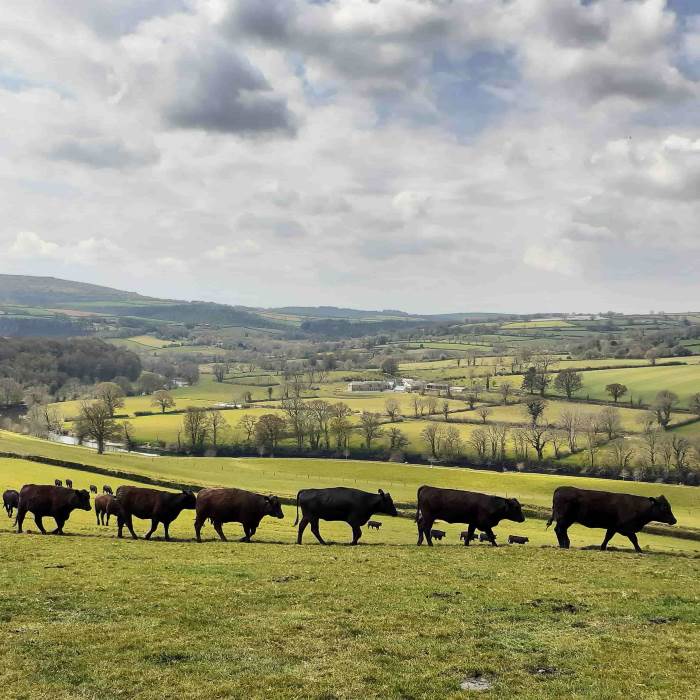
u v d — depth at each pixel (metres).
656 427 154.12
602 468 141.62
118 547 29.55
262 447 163.75
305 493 33.12
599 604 19.61
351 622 17.41
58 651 15.03
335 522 58.81
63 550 28.09
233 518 33.53
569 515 32.34
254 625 17.05
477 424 174.50
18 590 20.28
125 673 13.84
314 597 19.98
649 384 198.50
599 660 14.87
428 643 15.91
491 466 150.12
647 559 28.30
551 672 14.31
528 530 65.31
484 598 20.17
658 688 13.29
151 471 101.81
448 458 155.88
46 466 88.25
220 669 14.12
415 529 58.41
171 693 12.91
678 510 93.00
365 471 132.88
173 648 15.27
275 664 14.46
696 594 21.02
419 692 13.12
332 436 174.25
